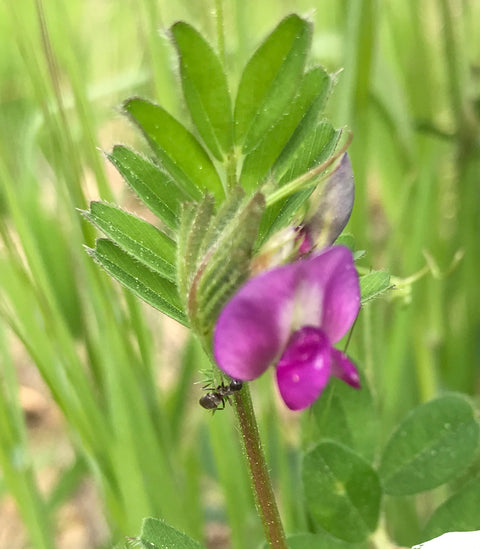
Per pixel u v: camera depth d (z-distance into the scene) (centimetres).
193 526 12
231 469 11
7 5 10
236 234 5
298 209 6
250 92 6
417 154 14
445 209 15
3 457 11
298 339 5
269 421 12
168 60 10
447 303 14
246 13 11
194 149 6
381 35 15
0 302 10
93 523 16
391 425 12
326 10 14
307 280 5
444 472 8
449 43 13
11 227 12
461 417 8
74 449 13
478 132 14
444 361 14
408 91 15
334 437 9
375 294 6
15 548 16
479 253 14
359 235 11
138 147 13
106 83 14
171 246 6
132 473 10
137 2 11
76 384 10
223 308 5
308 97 6
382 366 12
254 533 12
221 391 6
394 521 12
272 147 6
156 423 11
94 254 6
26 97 13
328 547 8
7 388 11
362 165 11
